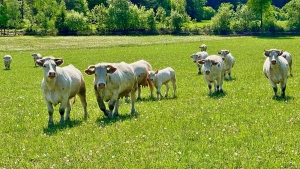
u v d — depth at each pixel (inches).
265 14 5201.8
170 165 408.8
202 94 901.2
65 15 5142.7
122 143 492.7
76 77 655.1
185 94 921.5
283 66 780.6
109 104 653.3
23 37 4109.3
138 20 5295.3
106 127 580.7
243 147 460.1
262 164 403.2
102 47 3011.8
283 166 397.1
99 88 623.2
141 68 843.4
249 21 5132.9
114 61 1987.0
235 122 583.2
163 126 573.0
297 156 423.8
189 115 643.5
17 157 454.9
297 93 836.0
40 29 4933.6
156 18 5841.5
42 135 547.8
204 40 3718.0
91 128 579.8
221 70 902.4
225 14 4995.1
